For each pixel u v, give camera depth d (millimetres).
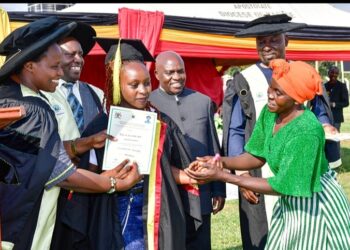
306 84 3184
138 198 3123
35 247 2691
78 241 3020
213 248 6105
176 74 4199
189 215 3742
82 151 3008
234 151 4387
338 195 3340
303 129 3207
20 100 2637
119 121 2988
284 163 3227
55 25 2717
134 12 7801
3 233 2635
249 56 8875
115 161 2977
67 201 2982
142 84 3086
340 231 3273
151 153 3012
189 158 3611
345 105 15234
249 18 11680
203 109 4254
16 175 2453
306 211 3277
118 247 3012
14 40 2689
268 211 4445
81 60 3791
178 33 8336
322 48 9922
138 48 3240
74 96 3770
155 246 3070
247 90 4410
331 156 4090
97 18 7621
